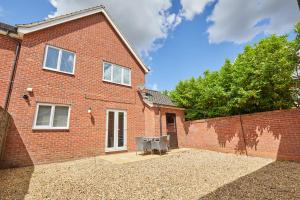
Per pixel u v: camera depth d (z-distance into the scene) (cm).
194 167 732
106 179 569
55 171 670
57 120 884
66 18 1006
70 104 939
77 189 478
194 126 1380
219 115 1381
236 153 1081
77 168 718
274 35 1141
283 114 891
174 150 1232
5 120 661
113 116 1123
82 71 1025
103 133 1045
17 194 435
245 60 1155
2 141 657
